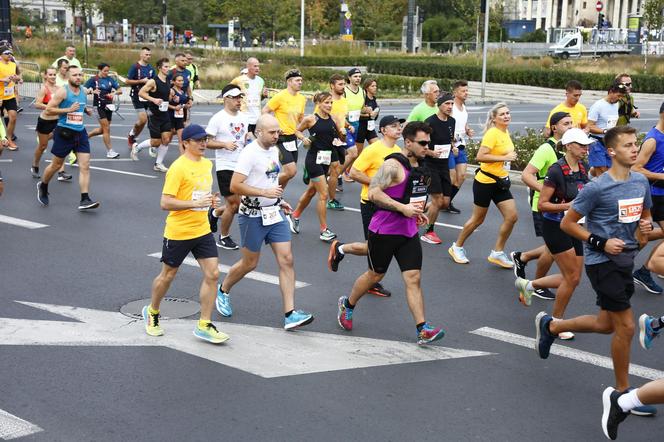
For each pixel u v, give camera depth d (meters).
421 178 6.91
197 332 7.02
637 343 7.26
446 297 8.58
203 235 6.92
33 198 13.09
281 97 11.72
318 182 10.72
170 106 15.93
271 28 70.75
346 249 8.02
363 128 14.21
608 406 5.30
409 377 6.35
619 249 5.65
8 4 38.97
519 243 10.95
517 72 41.09
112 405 5.73
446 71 43.72
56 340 6.99
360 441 5.26
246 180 7.23
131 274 9.12
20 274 9.02
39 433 5.29
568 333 7.30
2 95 17.45
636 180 5.85
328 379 6.27
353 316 7.89
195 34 82.56
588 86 38.91
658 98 36.22
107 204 12.83
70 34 66.56
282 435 5.32
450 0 82.00
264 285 8.83
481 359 6.79
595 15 102.31
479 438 5.35
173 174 6.72
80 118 12.16
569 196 7.20
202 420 5.52
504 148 9.33
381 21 78.50
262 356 6.73
